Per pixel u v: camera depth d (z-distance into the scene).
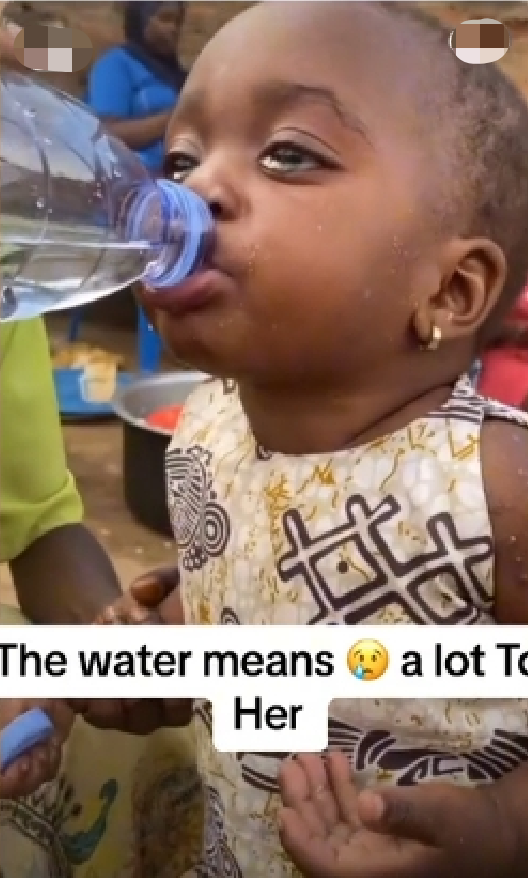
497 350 0.75
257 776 0.60
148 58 1.63
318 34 0.50
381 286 0.50
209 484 0.63
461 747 0.56
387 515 0.54
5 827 0.68
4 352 0.85
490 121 0.53
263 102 0.49
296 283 0.49
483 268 0.53
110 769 0.77
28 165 0.53
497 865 0.52
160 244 0.48
